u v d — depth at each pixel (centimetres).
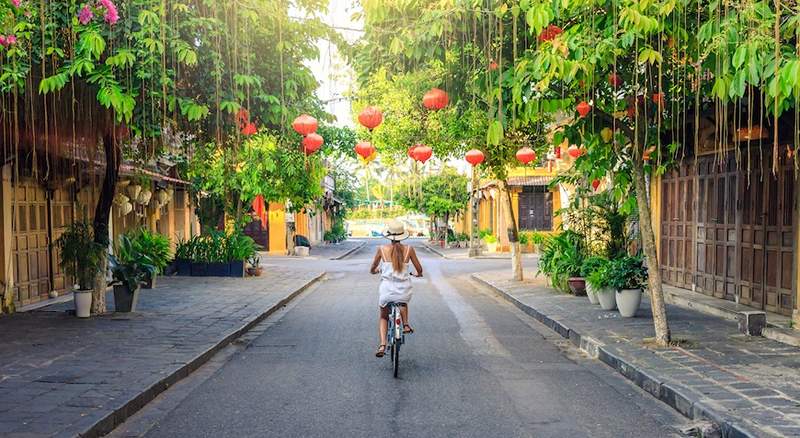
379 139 1802
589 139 930
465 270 2677
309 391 732
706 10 738
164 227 2391
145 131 967
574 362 889
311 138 852
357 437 574
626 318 1166
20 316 1200
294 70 1008
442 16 821
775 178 1091
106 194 1195
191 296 1598
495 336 1095
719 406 615
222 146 1127
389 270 849
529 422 616
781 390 671
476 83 881
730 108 954
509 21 888
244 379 790
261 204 2691
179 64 940
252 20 937
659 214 1556
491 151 1733
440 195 4544
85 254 1179
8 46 807
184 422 620
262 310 1340
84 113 1008
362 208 8756
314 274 2339
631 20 703
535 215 3728
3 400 642
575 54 752
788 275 1063
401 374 813
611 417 635
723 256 1277
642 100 916
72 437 534
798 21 581
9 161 1177
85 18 813
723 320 1116
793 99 694
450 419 625
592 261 1425
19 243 1317
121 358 845
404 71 959
